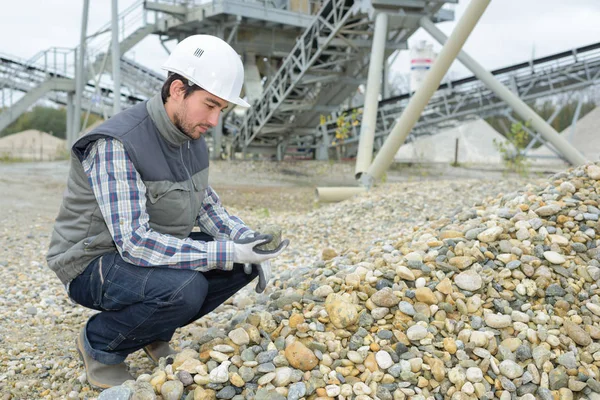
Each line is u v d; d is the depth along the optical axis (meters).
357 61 13.76
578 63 14.59
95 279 1.91
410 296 2.18
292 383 1.80
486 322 2.07
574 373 1.89
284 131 17.47
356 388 1.77
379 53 10.29
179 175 1.96
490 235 2.43
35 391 2.12
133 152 1.82
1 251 4.87
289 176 14.98
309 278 2.64
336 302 2.09
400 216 6.38
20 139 32.81
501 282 2.24
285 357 1.89
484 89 15.85
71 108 20.45
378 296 2.13
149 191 1.88
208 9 16.98
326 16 12.54
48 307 3.29
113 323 1.97
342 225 6.18
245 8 16.92
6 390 2.11
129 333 1.95
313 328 2.03
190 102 1.81
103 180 1.81
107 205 1.81
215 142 18.97
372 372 1.85
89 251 1.91
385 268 2.34
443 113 16.88
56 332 2.83
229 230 2.23
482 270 2.29
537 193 2.87
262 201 9.77
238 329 2.02
